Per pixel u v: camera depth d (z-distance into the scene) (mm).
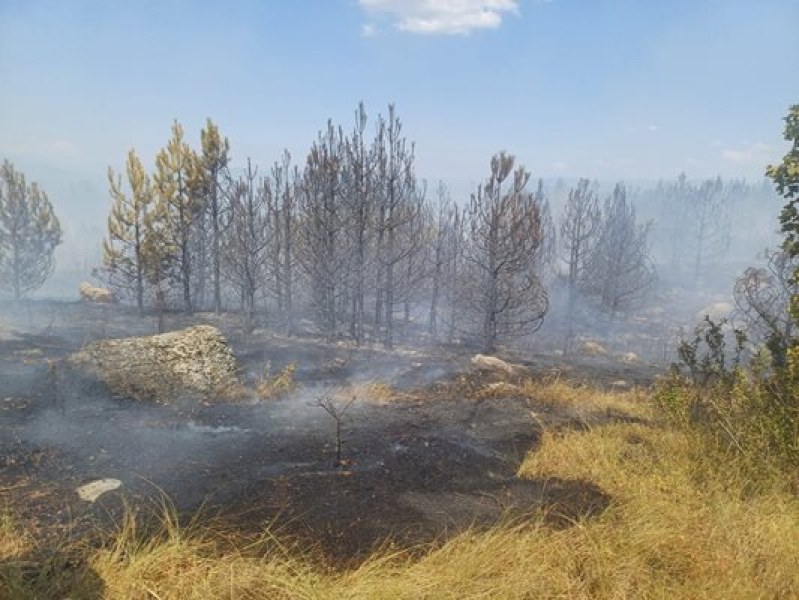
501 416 7996
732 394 6543
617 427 7062
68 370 7773
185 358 8195
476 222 14461
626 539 4191
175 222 18047
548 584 3680
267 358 11367
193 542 3930
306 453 6137
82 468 5324
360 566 3861
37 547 3871
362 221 14320
